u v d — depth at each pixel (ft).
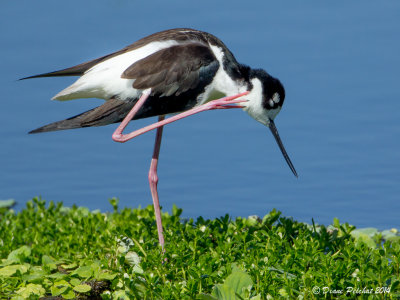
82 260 30.86
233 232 32.53
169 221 35.09
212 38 33.37
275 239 30.19
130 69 30.81
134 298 26.96
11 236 34.12
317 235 32.07
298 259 28.43
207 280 27.40
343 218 40.29
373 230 36.50
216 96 34.30
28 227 36.91
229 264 27.81
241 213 41.50
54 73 32.50
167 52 31.48
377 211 40.83
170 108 32.17
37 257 32.35
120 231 31.53
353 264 27.94
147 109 31.65
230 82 33.47
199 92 32.35
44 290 27.89
